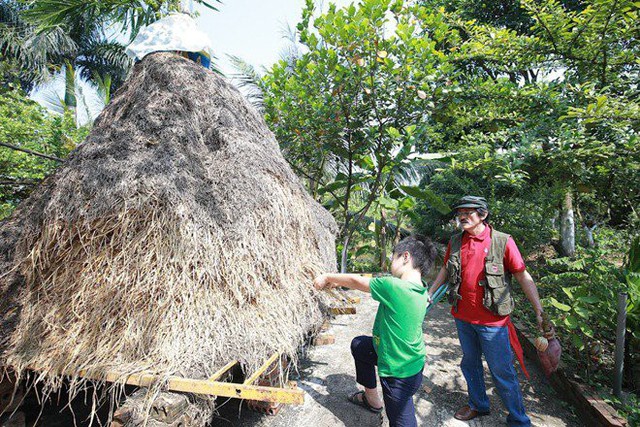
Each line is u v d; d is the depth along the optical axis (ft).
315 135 18.13
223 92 10.19
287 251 8.52
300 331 7.49
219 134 9.18
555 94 13.03
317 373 10.47
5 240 7.83
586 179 13.35
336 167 22.50
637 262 9.93
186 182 7.73
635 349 9.53
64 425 8.13
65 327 6.64
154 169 7.62
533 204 15.56
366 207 19.04
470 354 8.30
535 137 12.53
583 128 11.75
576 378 9.46
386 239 25.94
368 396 8.52
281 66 17.84
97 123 9.86
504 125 15.23
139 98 9.48
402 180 25.07
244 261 7.47
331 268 10.69
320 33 15.31
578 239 18.45
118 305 6.59
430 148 19.99
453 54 15.74
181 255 6.88
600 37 12.64
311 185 23.97
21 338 6.71
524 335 12.09
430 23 15.46
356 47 15.15
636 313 9.12
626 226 15.30
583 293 9.67
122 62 50.37
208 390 5.41
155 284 6.63
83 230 7.18
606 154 11.40
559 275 11.11
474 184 18.79
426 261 7.11
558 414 8.91
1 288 7.32
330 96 16.72
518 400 7.79
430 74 15.42
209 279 6.91
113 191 7.30
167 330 6.24
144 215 7.14
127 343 6.19
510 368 7.73
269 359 6.47
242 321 6.74
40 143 22.98
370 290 6.97
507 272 7.98
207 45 11.69
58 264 7.29
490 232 8.04
